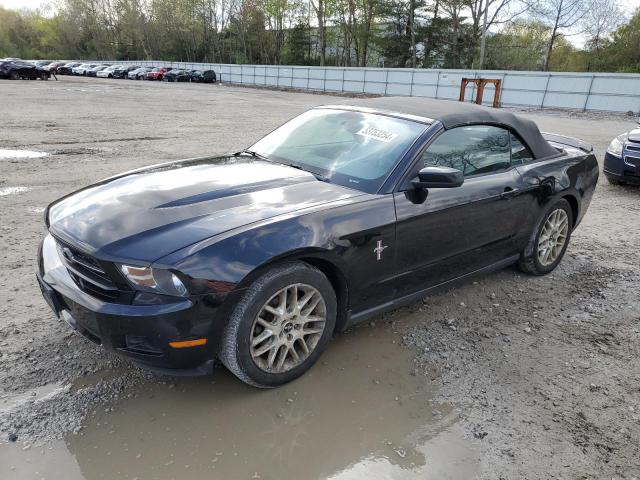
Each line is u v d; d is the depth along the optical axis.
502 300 3.95
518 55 48.16
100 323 2.34
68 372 2.76
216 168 3.34
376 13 50.78
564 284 4.31
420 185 3.01
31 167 7.81
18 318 3.28
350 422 2.52
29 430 2.34
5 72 37.31
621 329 3.58
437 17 48.53
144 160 8.75
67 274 2.62
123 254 2.32
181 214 2.58
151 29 77.19
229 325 2.44
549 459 2.35
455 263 3.52
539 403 2.74
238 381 2.78
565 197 4.39
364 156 3.28
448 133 3.42
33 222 5.18
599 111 24.86
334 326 2.89
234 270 2.35
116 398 2.59
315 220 2.65
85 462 2.19
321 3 52.12
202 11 69.56
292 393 2.71
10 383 2.64
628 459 2.37
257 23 62.59
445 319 3.60
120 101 22.22
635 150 7.59
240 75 50.03
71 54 94.69
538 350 3.27
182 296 2.28
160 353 2.36
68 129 12.45
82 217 2.65
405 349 3.19
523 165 3.98
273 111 19.84
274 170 3.28
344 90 38.50
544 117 21.92
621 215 6.57
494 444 2.43
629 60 41.91
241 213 2.61
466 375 2.96
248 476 2.16
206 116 16.95
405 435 2.46
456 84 30.73
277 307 2.61
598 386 2.91
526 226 4.03
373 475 2.21
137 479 2.12
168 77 50.19
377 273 2.99
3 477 2.08
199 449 2.29
